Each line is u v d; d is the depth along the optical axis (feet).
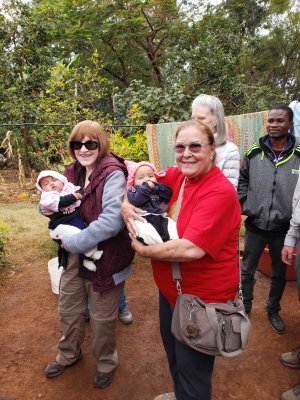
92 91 24.68
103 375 7.40
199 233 4.65
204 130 4.86
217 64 25.84
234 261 5.23
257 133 14.12
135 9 38.68
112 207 5.96
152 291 11.25
